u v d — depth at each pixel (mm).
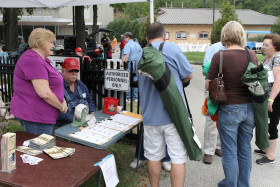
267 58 3479
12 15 14969
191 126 2410
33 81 2535
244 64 2461
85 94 3648
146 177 3328
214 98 2500
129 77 3840
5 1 5270
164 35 2578
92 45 14750
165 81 2213
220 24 26203
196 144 2428
